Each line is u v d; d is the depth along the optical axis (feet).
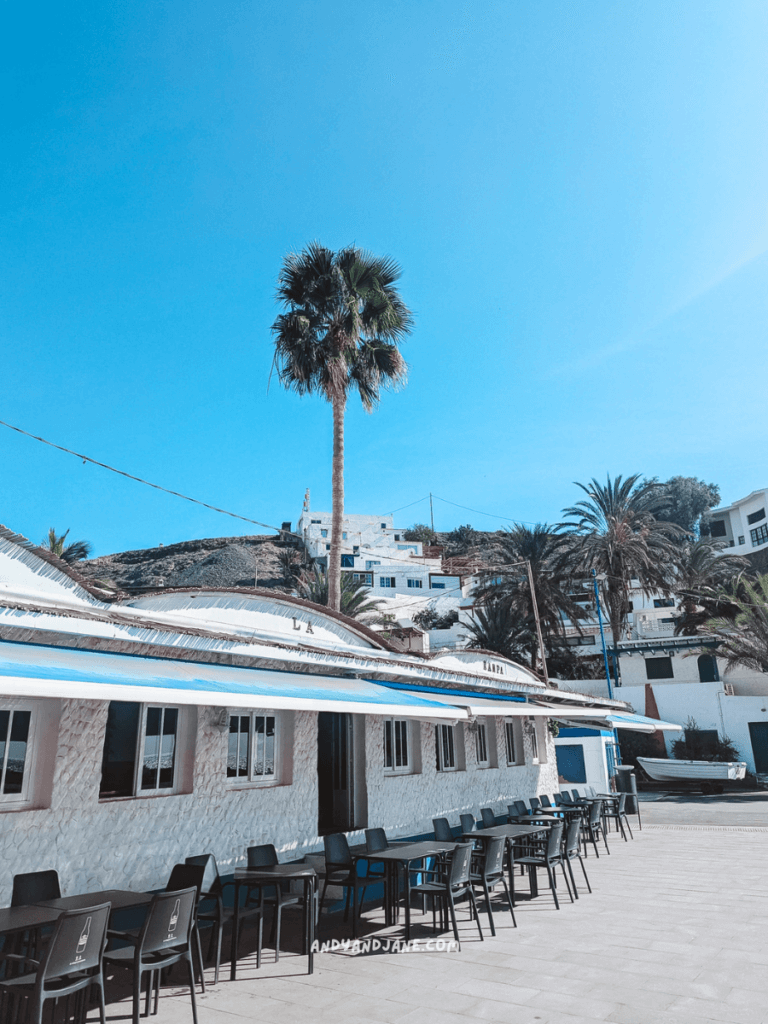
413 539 338.54
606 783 72.90
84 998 16.97
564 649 141.90
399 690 34.50
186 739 27.02
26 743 21.77
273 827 29.63
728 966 22.44
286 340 70.08
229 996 20.21
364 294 73.10
